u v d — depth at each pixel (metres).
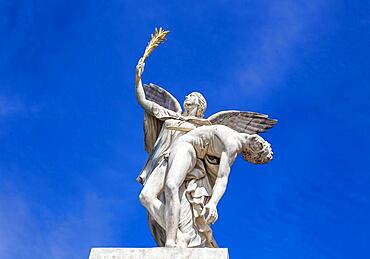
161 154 11.19
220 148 10.95
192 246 10.48
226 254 9.93
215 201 10.60
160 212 10.71
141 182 11.28
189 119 11.49
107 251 9.94
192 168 10.95
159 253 9.93
